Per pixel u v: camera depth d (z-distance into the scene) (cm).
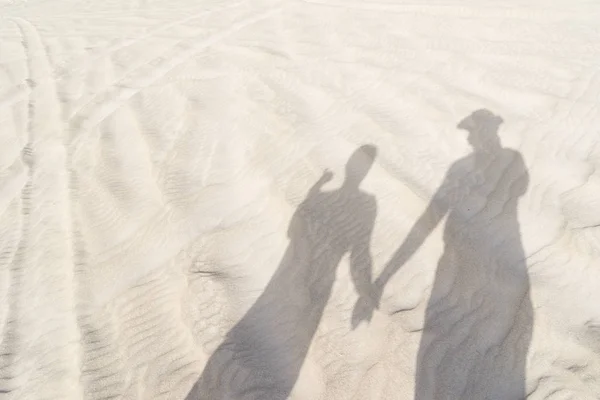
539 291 223
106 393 204
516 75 439
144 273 264
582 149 321
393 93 430
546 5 614
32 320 243
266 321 227
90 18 771
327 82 466
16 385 211
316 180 323
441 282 236
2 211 330
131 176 354
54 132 430
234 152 369
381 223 278
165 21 722
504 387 186
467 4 646
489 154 330
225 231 288
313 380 198
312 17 670
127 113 450
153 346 221
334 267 252
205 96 466
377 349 207
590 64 442
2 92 519
